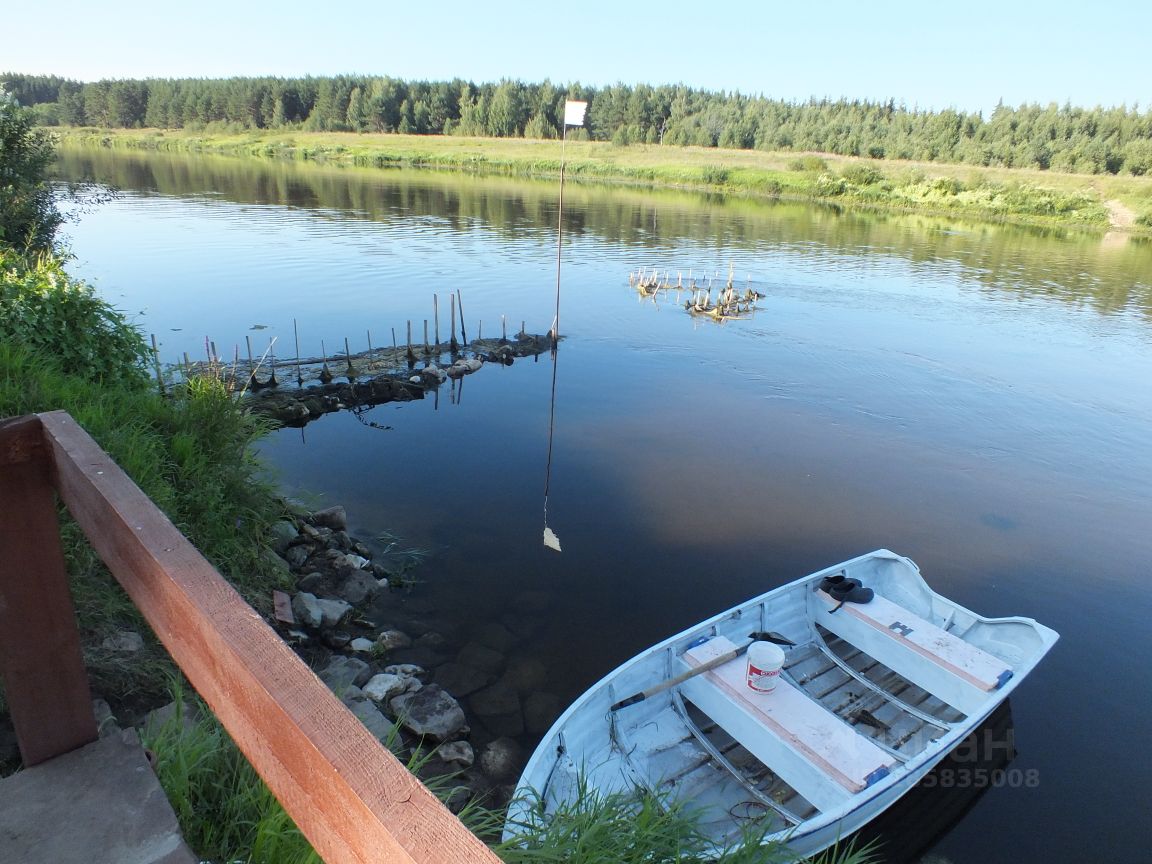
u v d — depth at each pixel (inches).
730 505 548.1
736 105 4111.7
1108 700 367.9
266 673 50.1
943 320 1146.0
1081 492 601.9
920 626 327.3
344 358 844.0
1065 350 1011.9
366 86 4527.6
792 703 273.6
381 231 1652.3
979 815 295.1
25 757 84.8
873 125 3730.3
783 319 1129.4
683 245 1680.6
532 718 319.6
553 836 132.2
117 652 207.9
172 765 120.5
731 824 249.3
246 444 374.9
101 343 368.8
